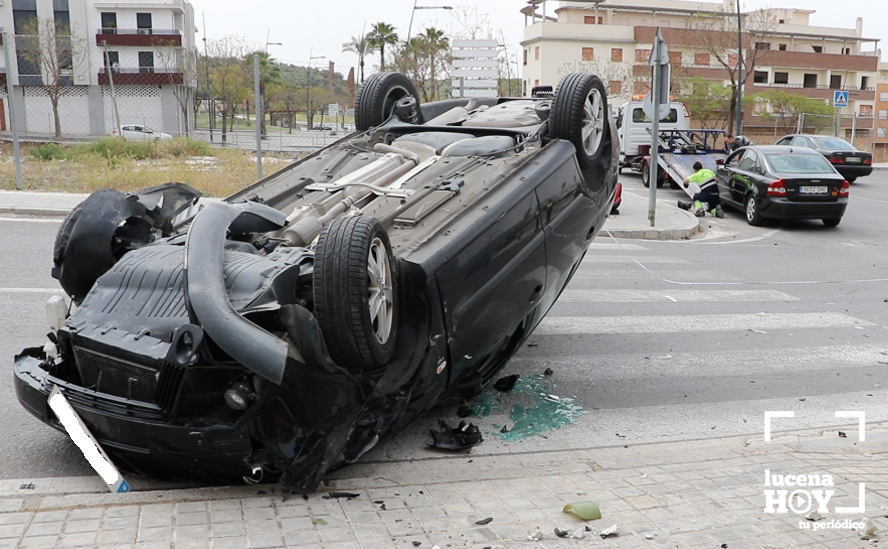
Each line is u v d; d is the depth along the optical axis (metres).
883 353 8.12
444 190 5.58
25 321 7.74
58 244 5.16
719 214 18.78
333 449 4.30
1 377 6.31
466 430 5.50
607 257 13.10
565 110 6.39
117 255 5.07
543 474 4.90
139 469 4.48
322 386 4.23
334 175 6.29
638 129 28.56
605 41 67.25
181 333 3.83
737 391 6.92
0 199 15.30
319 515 4.02
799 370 7.54
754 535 3.85
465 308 5.02
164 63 57.06
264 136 39.53
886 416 6.39
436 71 32.25
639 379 7.14
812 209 16.78
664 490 4.46
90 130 56.88
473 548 3.69
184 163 23.98
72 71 54.53
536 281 5.87
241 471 4.24
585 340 8.32
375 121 7.57
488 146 6.41
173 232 5.55
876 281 11.63
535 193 5.71
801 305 10.09
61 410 4.39
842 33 80.44
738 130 42.38
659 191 23.86
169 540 3.68
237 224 5.03
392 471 4.91
